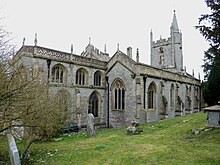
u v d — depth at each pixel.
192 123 23.42
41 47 27.39
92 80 33.59
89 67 33.28
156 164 11.58
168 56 55.22
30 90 11.98
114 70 35.31
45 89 15.59
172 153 13.31
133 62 33.34
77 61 31.70
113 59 35.66
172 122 27.34
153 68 36.59
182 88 44.91
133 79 33.12
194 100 49.38
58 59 29.06
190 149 13.94
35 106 13.02
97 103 34.75
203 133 17.56
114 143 17.66
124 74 34.12
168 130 21.86
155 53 57.78
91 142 19.20
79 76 32.25
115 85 35.28
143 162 12.08
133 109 32.69
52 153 15.59
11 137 12.44
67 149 16.78
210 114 19.23
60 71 29.81
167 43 55.47
